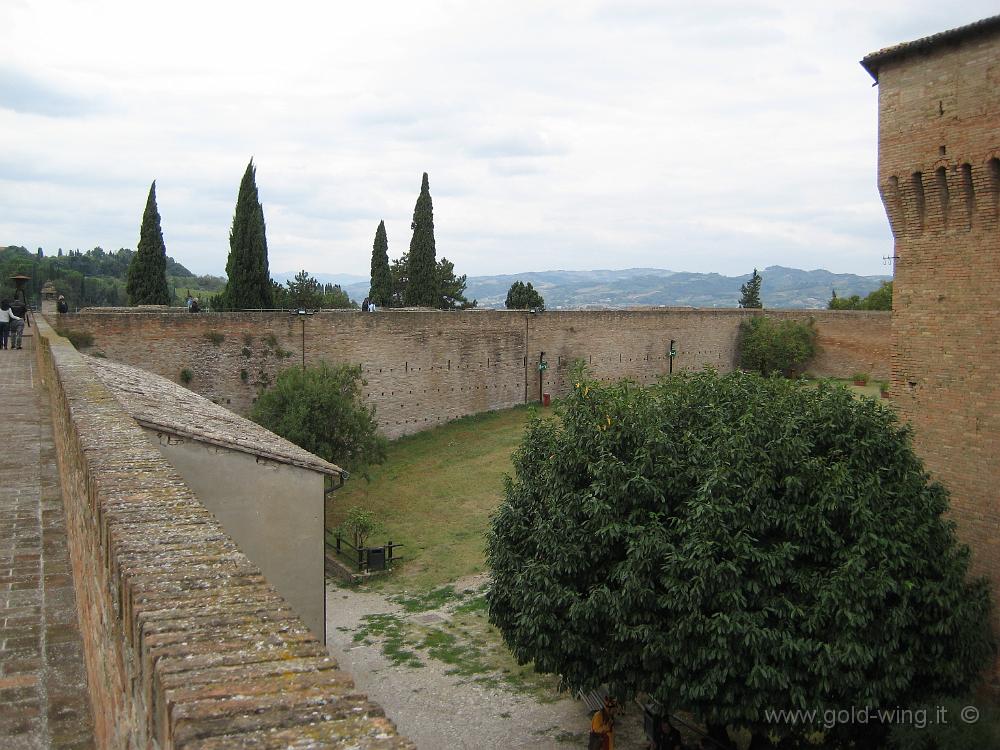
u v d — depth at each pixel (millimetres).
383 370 45844
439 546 31781
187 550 5867
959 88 18938
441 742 18641
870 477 16797
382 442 36719
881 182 20906
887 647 16109
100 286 125500
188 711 3617
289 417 33531
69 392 13945
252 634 4504
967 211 19188
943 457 19969
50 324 34500
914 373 20609
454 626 25078
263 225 51938
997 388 18766
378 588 28125
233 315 39531
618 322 61250
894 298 21031
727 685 15875
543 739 18984
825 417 18250
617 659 16891
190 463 16281
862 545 16031
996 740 16203
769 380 21094
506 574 19797
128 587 5180
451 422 50250
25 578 10289
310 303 70500
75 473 10344
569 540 17500
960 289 19469
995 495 18844
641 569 16281
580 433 18750
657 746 18234
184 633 4488
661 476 17328
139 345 37062
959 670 17047
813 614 15656
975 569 19219
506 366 54094
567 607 17469
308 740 3436
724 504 16156
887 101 20672
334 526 33719
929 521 17125
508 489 21219
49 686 7746
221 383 39375
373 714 3697
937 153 19438
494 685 21438
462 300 84438
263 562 17141
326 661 4223
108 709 6371
